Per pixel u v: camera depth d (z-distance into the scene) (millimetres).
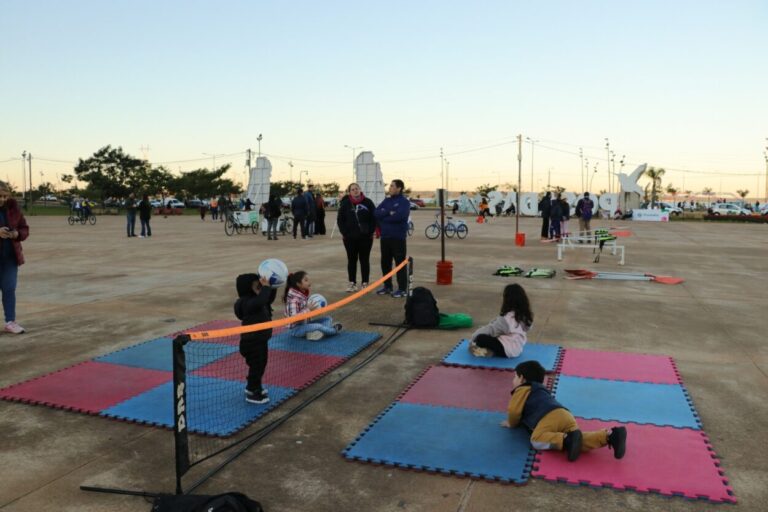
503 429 4535
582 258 16156
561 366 6117
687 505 3461
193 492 3643
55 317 8414
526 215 52344
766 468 3934
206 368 6059
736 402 5156
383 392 5422
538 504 3475
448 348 6871
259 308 4984
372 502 3521
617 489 3637
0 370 6023
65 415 4875
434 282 11594
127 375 5824
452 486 3699
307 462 4047
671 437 4383
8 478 3832
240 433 4516
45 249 18359
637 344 7020
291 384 5547
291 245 19922
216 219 42844
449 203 65688
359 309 8961
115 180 75500
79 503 3533
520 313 6398
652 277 11945
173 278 12109
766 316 8578
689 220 50562
